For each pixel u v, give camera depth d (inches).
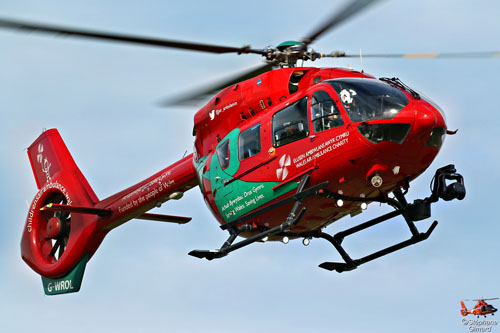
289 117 1886.1
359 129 1765.5
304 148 1849.2
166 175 2406.5
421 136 1768.0
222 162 2053.4
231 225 2023.9
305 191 1840.6
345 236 2150.6
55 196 2901.1
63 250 2827.3
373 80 1841.8
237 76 2105.1
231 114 2050.9
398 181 1862.7
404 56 1877.5
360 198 1908.2
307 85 1937.7
